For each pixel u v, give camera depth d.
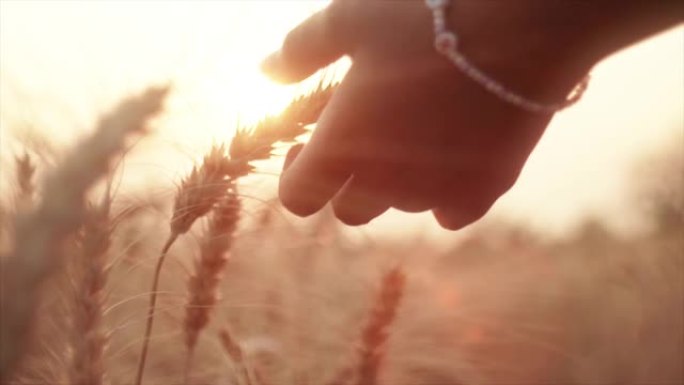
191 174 0.47
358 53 0.39
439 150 0.38
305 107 0.46
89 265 0.42
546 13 0.35
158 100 0.42
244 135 0.46
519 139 0.38
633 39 0.36
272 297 0.67
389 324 0.54
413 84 0.37
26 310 0.32
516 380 0.79
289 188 0.41
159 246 0.56
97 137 0.36
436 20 0.36
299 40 0.41
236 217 0.51
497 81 0.37
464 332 0.80
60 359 0.42
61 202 0.33
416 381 0.71
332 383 0.56
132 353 0.57
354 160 0.39
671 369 0.87
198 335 0.51
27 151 0.43
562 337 0.94
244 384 0.56
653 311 0.97
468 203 0.40
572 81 0.37
